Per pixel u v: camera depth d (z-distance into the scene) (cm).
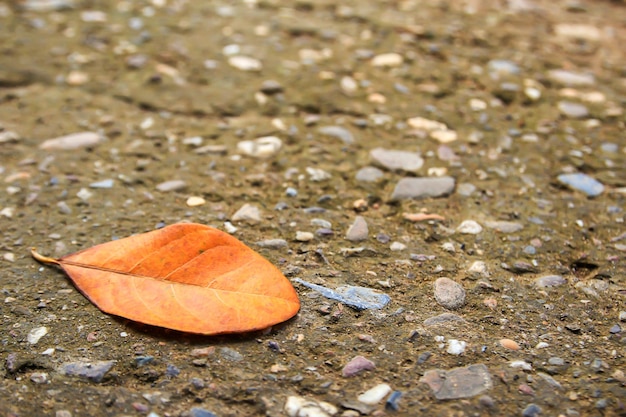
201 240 69
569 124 83
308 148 79
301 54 89
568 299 70
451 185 77
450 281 70
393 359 67
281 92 84
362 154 79
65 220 73
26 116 81
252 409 65
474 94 85
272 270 69
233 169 77
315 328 68
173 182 76
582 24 96
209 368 66
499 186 77
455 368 66
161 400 65
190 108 83
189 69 87
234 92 84
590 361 67
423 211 75
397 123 82
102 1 95
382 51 90
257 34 91
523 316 69
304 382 66
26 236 72
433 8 97
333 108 83
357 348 67
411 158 79
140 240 69
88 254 69
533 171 78
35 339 67
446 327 68
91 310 68
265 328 67
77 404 65
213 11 95
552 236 73
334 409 65
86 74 85
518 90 86
